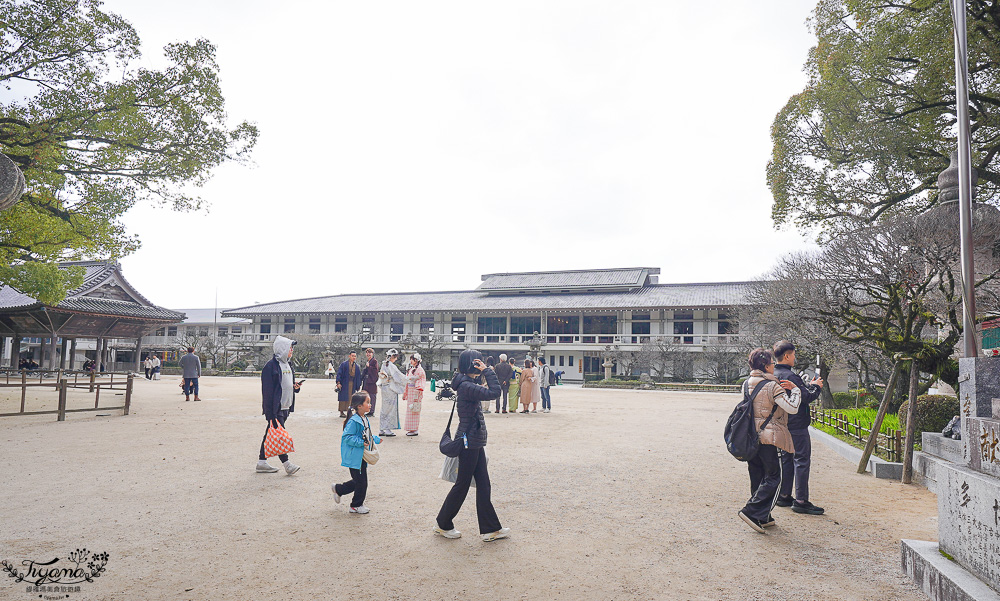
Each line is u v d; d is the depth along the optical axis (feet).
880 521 17.80
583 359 150.71
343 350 156.97
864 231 29.60
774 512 18.95
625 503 19.80
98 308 107.96
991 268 29.22
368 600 11.46
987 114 44.98
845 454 30.40
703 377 130.31
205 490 20.52
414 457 28.35
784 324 48.78
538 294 169.68
